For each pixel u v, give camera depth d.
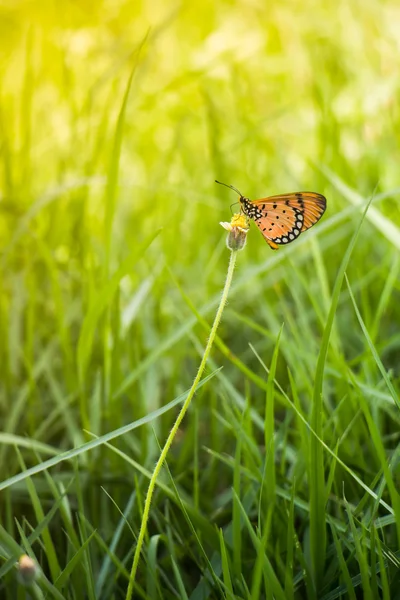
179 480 0.87
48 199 0.96
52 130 1.15
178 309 1.04
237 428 0.83
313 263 1.06
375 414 0.84
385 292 0.88
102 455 0.88
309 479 0.77
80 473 0.87
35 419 0.96
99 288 0.92
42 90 1.20
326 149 1.10
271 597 0.75
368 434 0.83
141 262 1.08
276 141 1.18
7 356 0.95
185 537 0.84
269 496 0.79
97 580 0.80
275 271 1.04
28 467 0.91
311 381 0.88
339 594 0.76
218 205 1.14
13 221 1.04
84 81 1.24
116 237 1.11
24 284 1.01
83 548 0.76
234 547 0.77
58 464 0.91
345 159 1.07
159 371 0.98
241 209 0.77
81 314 1.02
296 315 1.03
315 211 0.77
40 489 0.87
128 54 0.99
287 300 1.06
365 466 0.82
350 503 0.82
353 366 0.95
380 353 0.92
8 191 1.00
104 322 0.88
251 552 0.81
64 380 0.98
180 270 1.09
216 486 0.90
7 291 1.05
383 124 1.16
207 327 0.82
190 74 1.21
